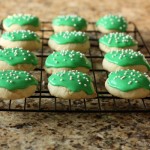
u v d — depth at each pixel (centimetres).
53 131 26
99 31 43
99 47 39
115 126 27
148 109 29
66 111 27
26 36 37
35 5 53
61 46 37
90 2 55
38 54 38
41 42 40
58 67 33
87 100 30
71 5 53
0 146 24
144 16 50
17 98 28
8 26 41
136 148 24
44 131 26
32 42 37
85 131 26
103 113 28
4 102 29
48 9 51
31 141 25
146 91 29
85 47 38
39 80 33
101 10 52
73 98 28
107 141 25
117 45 37
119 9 53
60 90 28
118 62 33
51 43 38
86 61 34
